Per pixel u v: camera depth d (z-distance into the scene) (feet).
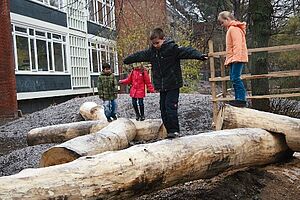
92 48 98.48
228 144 20.18
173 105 20.30
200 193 19.33
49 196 13.70
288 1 49.42
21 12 65.92
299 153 25.81
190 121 39.14
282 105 37.29
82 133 36.42
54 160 21.38
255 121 24.14
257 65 37.09
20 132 47.03
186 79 75.56
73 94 84.64
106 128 29.30
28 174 14.15
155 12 84.12
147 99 51.55
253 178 21.26
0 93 60.95
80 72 89.66
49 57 75.25
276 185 20.81
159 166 16.85
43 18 73.31
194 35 78.95
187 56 20.07
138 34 80.59
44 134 36.81
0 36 60.34
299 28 65.98
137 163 16.24
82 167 14.98
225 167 20.04
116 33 83.51
